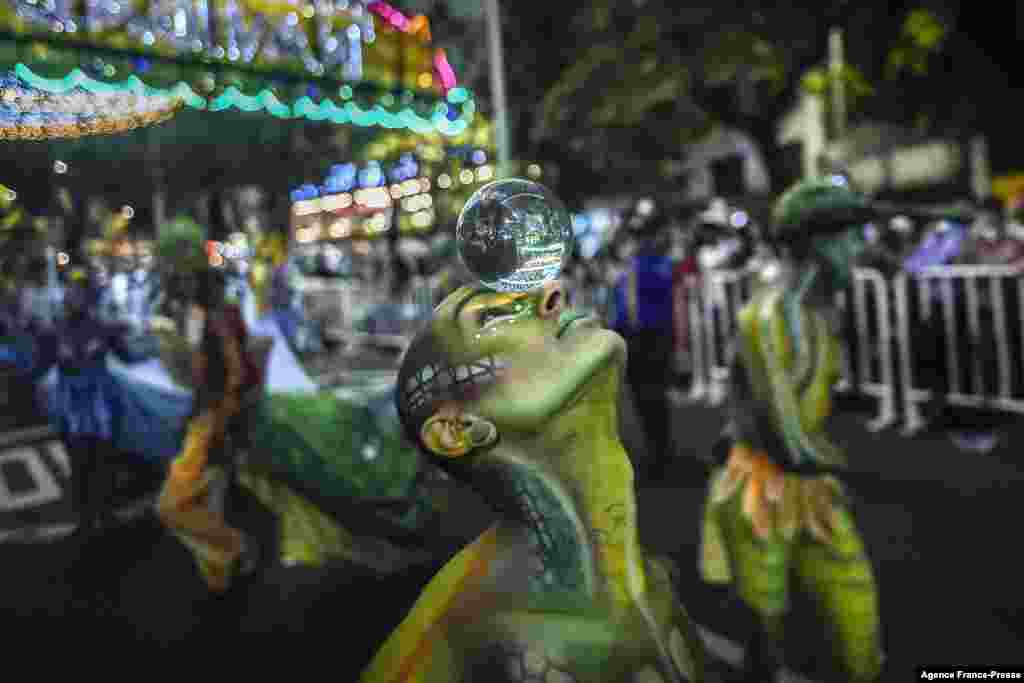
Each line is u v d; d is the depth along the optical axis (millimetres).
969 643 3377
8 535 5320
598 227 12094
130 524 5375
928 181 13250
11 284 4285
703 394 8945
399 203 5508
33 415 7383
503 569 978
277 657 3439
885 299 7102
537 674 929
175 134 4742
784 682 2674
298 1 3854
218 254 5152
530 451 950
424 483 3939
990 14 10586
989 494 5211
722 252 9383
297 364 5328
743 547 2590
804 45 9625
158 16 3338
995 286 6406
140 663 3457
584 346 960
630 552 991
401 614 3701
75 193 4055
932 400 6762
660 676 967
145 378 5297
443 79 4457
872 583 2523
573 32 11430
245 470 4414
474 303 984
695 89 10180
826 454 2492
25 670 3459
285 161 5355
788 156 10875
